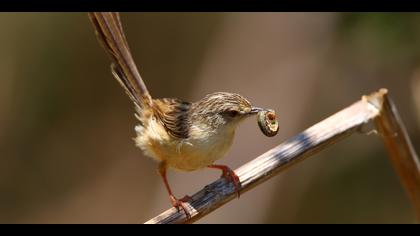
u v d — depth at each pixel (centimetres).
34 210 1773
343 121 712
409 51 1150
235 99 789
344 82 1393
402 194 1439
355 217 1456
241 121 792
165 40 1812
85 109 1827
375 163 1453
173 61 1820
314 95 1425
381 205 1445
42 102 1791
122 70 807
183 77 1819
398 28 1144
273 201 1462
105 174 1828
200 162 791
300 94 1430
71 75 1800
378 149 1451
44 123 1802
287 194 1488
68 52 1786
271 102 1436
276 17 1453
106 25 782
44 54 1766
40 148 1802
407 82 1287
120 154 1842
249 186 688
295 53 1438
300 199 1488
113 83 1833
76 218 1789
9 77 1755
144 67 1820
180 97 1820
